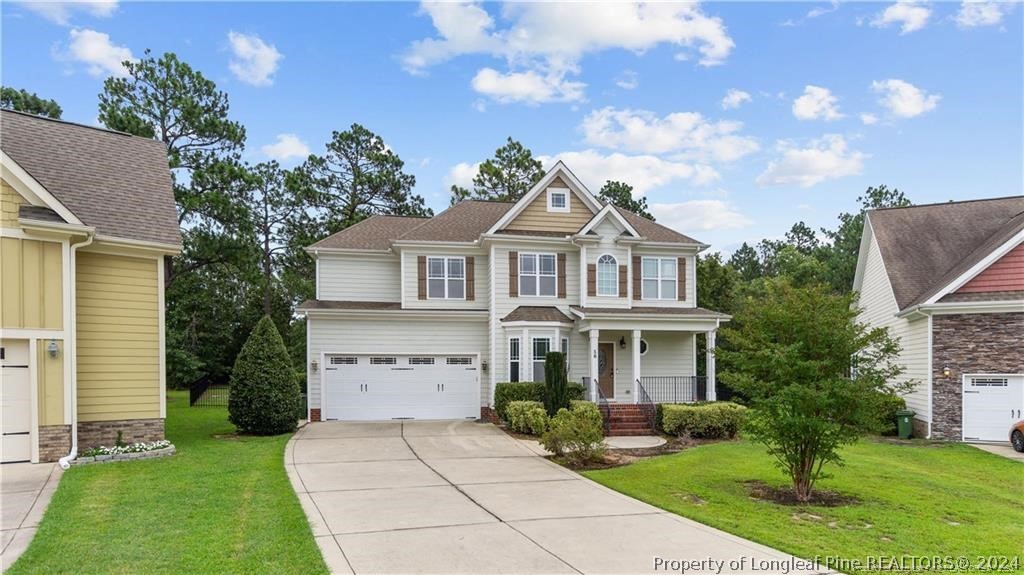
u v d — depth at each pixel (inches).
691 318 811.4
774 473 473.7
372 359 844.0
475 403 864.9
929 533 315.0
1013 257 695.1
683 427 679.1
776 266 1839.3
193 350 1593.3
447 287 886.4
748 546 284.0
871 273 978.1
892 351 385.7
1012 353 683.4
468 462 507.5
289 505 345.1
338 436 658.2
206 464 472.4
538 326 800.9
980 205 927.0
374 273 919.7
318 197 1492.4
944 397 714.2
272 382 664.4
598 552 272.5
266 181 1513.3
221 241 1019.3
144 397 535.2
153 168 633.6
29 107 1073.5
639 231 912.9
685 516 337.7
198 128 1078.4
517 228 865.5
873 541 297.7
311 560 253.1
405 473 455.2
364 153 1560.0
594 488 410.6
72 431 480.7
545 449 544.4
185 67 1093.8
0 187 462.9
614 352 860.0
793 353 372.8
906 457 591.5
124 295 530.9
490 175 1582.2
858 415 375.6
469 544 281.7
